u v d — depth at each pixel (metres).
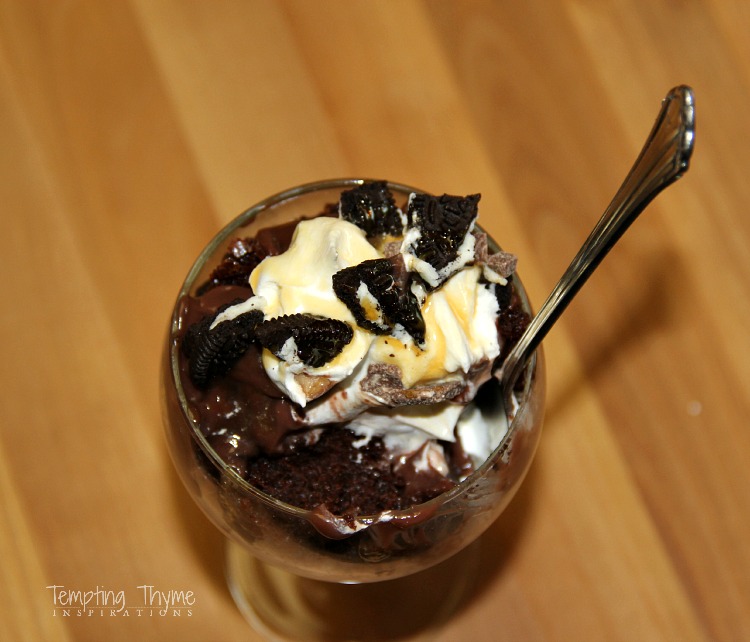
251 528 0.32
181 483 0.39
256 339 0.31
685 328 0.40
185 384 0.32
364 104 0.41
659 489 0.39
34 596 0.37
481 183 0.41
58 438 0.38
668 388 0.40
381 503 0.33
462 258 0.32
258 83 0.41
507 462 0.32
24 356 0.39
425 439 0.33
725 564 0.38
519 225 0.40
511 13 0.42
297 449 0.32
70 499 0.38
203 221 0.40
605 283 0.40
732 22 0.42
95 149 0.40
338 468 0.33
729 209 0.41
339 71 0.41
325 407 0.32
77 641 0.37
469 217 0.32
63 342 0.39
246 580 0.39
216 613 0.38
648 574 0.38
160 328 0.39
